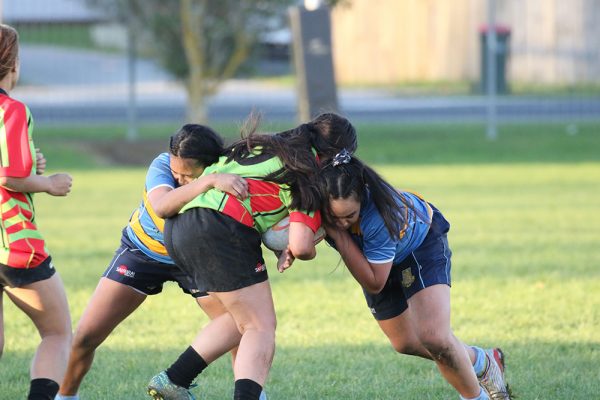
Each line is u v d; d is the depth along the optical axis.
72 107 107.19
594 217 46.91
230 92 124.19
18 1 130.25
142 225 17.91
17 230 16.06
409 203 17.31
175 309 28.02
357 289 30.69
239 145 16.86
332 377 21.17
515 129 91.94
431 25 139.50
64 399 19.03
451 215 47.91
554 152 80.88
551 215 47.69
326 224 16.52
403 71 143.00
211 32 85.56
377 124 95.94
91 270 34.00
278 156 16.39
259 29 85.75
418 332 17.23
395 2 143.00
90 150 81.44
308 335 24.83
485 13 132.38
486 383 18.83
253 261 16.38
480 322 26.06
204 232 16.00
